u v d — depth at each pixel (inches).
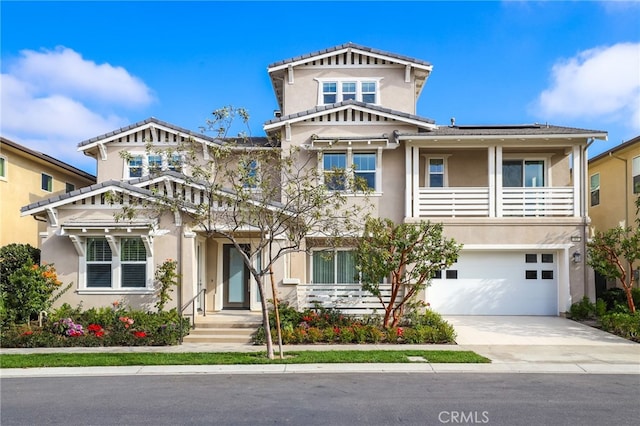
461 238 728.3
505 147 754.8
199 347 543.8
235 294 721.0
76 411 323.3
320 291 654.5
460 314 735.1
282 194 686.5
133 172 778.8
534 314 733.9
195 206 494.6
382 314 642.2
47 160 874.8
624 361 465.7
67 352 517.0
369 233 600.1
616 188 898.7
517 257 740.0
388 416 307.0
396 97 827.4
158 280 623.8
